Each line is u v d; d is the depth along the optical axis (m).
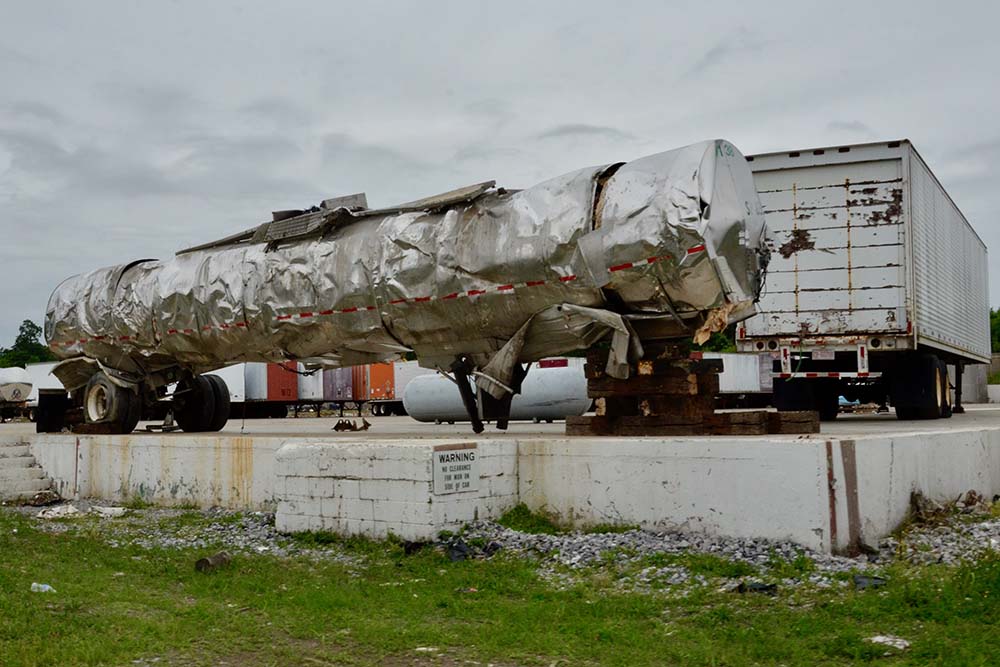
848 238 15.70
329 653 6.23
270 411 42.38
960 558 8.06
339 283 12.76
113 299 15.98
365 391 41.34
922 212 16.33
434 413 20.09
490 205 11.56
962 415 21.77
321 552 9.88
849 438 8.98
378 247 12.45
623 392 11.09
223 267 14.40
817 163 15.73
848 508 8.62
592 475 9.88
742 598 7.31
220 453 13.26
